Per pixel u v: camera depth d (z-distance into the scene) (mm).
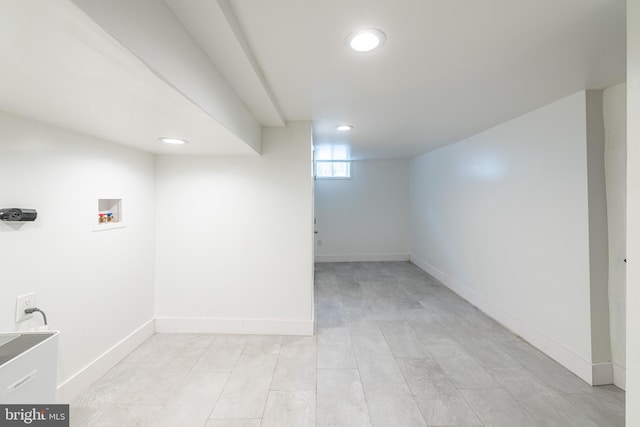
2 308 1370
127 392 1810
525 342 2451
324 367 2088
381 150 4438
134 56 789
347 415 1617
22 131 1438
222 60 1331
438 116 2426
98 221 1965
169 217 2625
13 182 1406
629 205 973
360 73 1567
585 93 1842
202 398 1755
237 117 1773
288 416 1610
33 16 594
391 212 5824
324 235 5824
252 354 2268
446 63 1460
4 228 1377
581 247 1914
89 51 765
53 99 1158
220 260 2629
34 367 1002
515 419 1586
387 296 3699
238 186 2598
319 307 3311
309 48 1304
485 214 3053
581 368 1936
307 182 2574
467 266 3484
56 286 1647
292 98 1966
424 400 1738
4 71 888
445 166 4059
